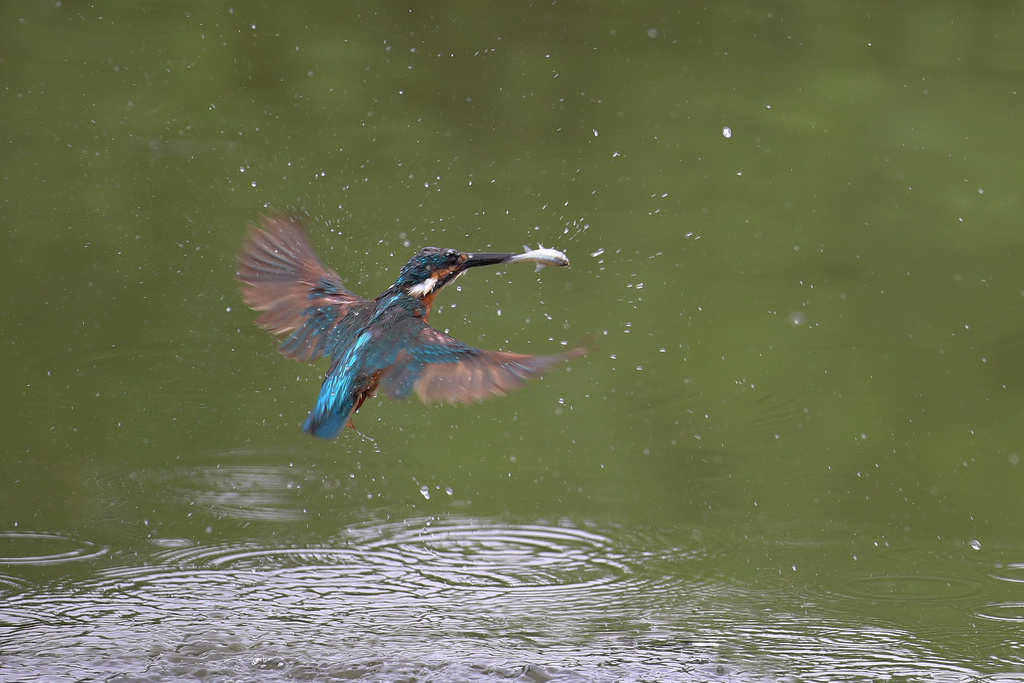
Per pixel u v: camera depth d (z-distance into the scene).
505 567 8.66
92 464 10.21
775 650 7.45
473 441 11.05
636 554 8.95
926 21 20.50
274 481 10.05
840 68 19.05
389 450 10.78
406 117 17.16
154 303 13.24
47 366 12.06
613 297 13.77
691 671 7.11
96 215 14.70
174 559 8.60
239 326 13.10
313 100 17.47
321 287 5.78
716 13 20.53
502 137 16.95
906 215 15.66
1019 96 18.38
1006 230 15.34
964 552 9.04
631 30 19.92
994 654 7.42
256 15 19.23
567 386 12.17
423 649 7.36
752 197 15.91
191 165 15.75
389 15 19.56
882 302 13.88
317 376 12.27
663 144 17.02
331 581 8.35
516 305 13.57
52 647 7.26
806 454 10.88
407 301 5.54
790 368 12.49
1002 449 11.00
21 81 17.34
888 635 7.68
